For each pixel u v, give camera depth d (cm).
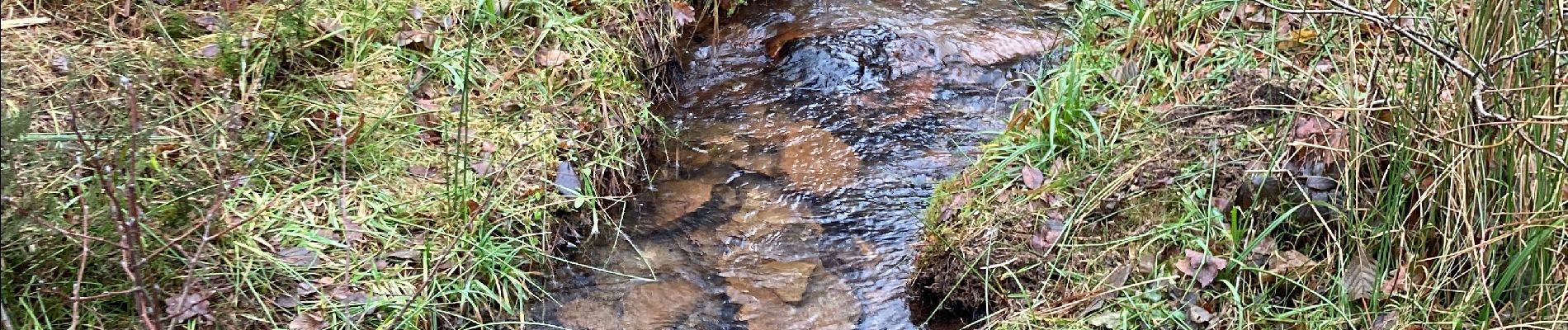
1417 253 260
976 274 296
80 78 299
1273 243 278
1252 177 289
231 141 312
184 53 340
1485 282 247
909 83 424
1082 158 327
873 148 385
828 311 310
